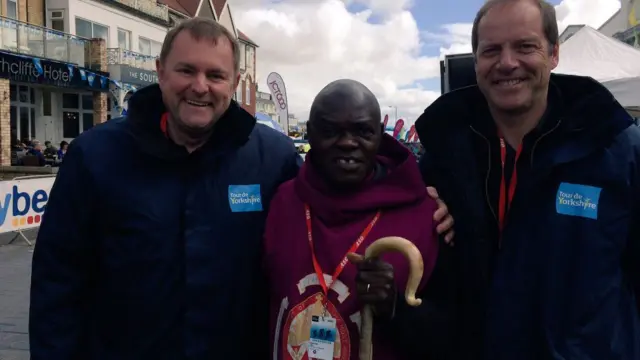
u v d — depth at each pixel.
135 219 2.09
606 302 1.87
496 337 1.98
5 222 8.34
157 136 2.15
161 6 30.81
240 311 2.18
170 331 2.10
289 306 1.97
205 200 2.16
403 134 18.23
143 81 24.70
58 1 23.41
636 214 1.94
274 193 2.29
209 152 2.19
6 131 18.08
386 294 1.78
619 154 1.93
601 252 1.88
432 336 1.98
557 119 2.00
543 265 1.94
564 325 1.90
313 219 2.04
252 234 2.21
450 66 5.79
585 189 1.93
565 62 7.61
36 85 21.22
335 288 1.91
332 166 1.95
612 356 1.86
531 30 1.98
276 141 2.39
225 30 2.19
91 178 2.11
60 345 2.11
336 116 1.91
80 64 21.61
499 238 2.06
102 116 23.42
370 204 1.97
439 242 2.07
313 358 1.91
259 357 2.29
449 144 2.20
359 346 1.86
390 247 1.80
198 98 2.08
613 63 7.40
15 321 5.11
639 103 6.87
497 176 2.11
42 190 9.08
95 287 2.22
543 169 1.96
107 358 2.14
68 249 2.14
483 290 2.05
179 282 2.11
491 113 2.16
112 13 26.23
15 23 18.27
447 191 2.18
